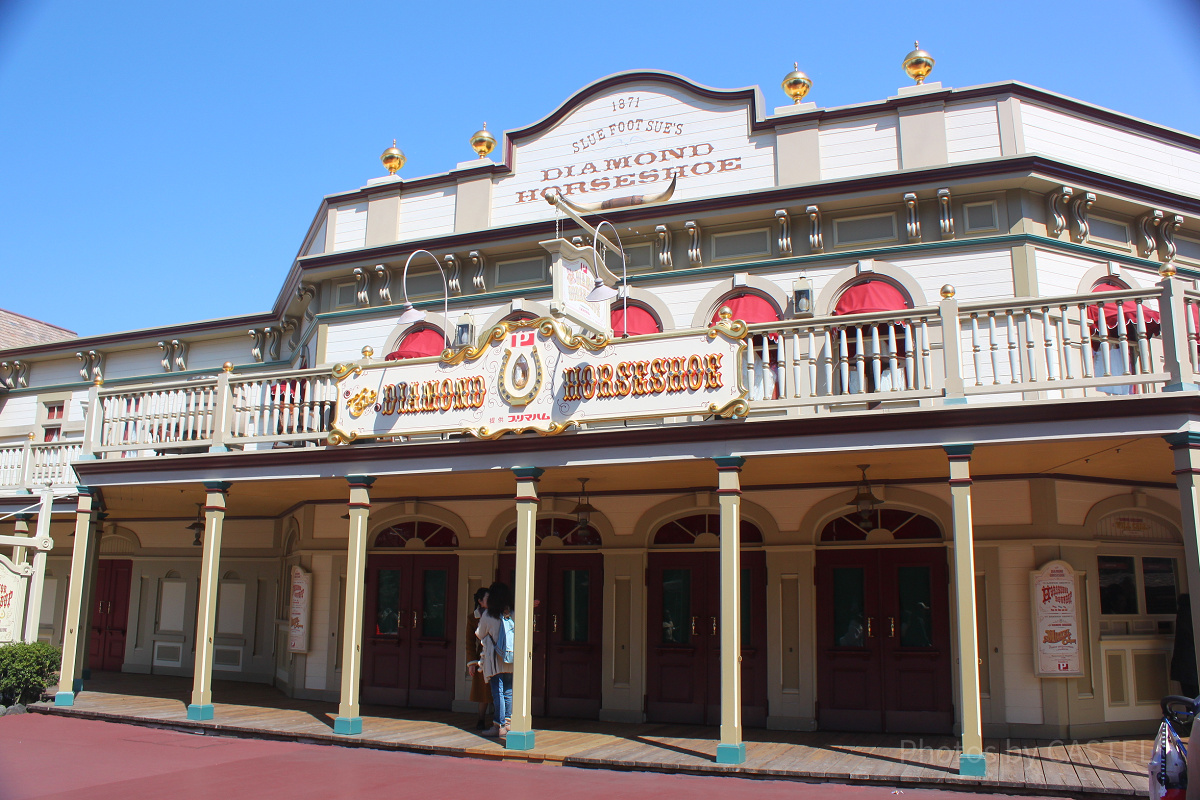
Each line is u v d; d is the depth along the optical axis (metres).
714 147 13.88
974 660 8.76
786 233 12.91
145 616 18.88
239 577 17.97
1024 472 11.53
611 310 13.62
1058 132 12.74
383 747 10.59
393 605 14.44
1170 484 12.23
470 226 14.84
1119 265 12.32
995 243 11.99
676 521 13.16
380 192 15.58
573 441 10.61
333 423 12.18
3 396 20.83
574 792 8.26
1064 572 11.26
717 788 8.46
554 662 13.28
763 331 10.10
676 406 10.17
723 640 9.57
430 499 14.34
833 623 12.12
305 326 16.70
